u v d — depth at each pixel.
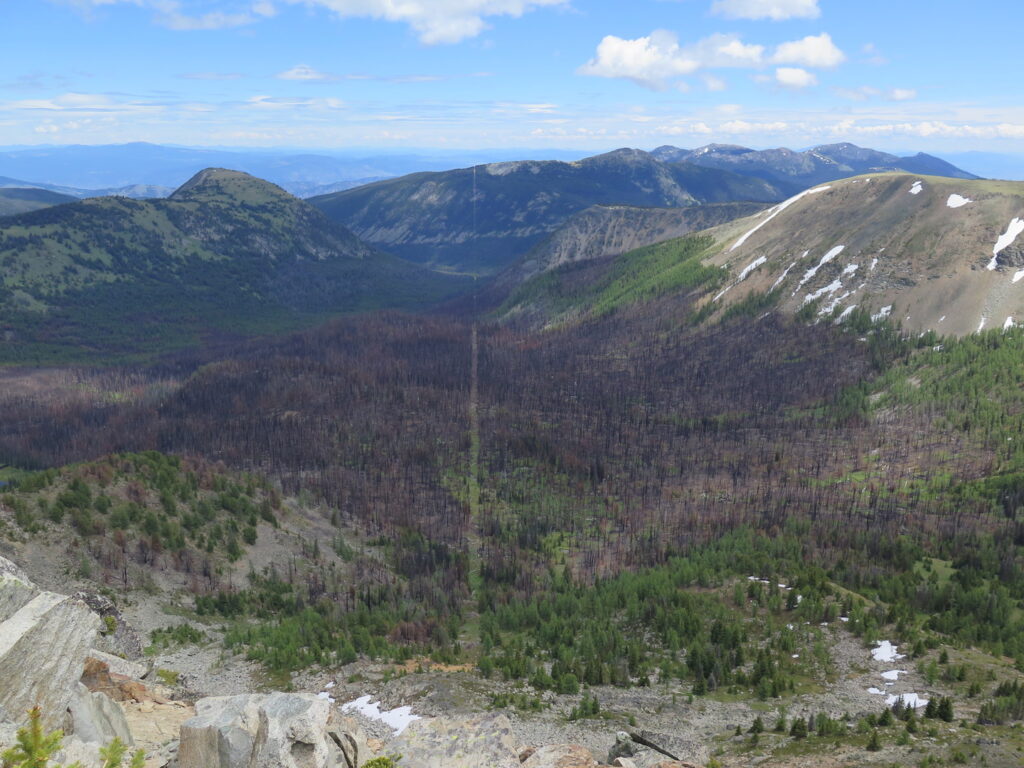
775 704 119.81
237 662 140.88
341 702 122.62
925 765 86.81
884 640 142.88
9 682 29.11
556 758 48.97
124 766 28.55
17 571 46.31
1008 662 134.88
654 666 137.50
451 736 42.38
